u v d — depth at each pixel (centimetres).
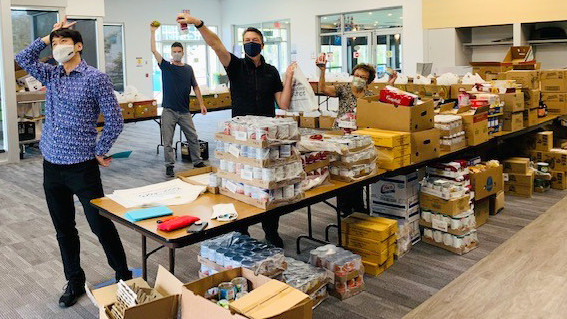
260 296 196
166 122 624
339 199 392
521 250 369
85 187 277
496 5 877
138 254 376
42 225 451
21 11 846
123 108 672
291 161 256
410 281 324
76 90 268
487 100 447
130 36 1388
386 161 336
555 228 412
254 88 334
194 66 1568
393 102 356
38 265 361
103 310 212
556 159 531
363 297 305
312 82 789
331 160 310
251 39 324
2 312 293
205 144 727
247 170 257
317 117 621
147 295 211
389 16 1157
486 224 429
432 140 368
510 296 301
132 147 850
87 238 412
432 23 966
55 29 272
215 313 188
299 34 1337
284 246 386
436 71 898
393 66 1170
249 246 276
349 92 439
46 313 291
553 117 569
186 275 338
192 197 273
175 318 206
